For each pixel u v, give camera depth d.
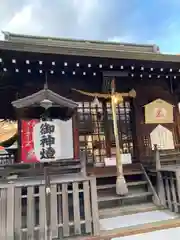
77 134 6.00
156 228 3.85
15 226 3.48
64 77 6.19
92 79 6.39
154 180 5.88
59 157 3.51
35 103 3.84
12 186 3.57
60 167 4.37
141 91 6.90
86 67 5.68
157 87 7.07
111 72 5.97
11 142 6.87
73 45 9.76
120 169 4.99
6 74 5.61
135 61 5.72
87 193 3.87
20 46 4.74
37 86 5.97
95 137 6.35
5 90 5.91
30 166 4.47
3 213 3.46
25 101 3.77
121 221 4.28
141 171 5.93
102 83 6.22
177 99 7.16
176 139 6.91
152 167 5.83
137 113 6.71
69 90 6.22
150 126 6.74
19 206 3.56
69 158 3.96
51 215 3.61
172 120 6.96
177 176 4.64
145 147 6.52
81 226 3.85
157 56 5.80
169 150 6.37
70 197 4.41
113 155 6.36
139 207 5.01
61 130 3.90
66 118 4.12
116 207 5.03
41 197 3.65
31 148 3.58
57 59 5.16
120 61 5.62
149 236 3.54
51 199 3.66
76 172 4.72
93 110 6.46
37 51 4.85
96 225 3.74
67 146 3.96
